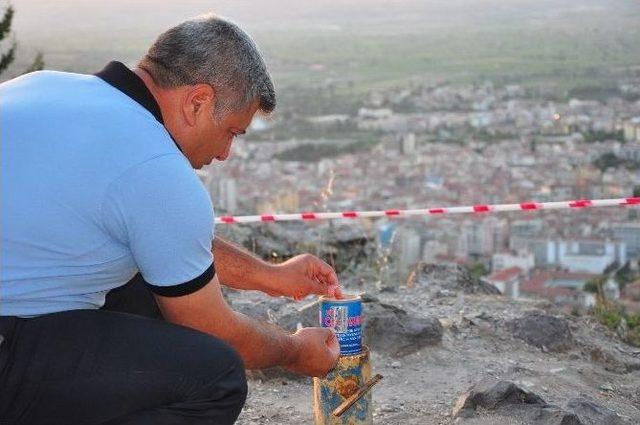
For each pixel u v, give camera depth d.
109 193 2.74
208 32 2.94
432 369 4.70
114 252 2.82
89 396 2.82
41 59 8.78
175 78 2.93
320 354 3.38
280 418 4.12
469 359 4.85
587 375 4.86
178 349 2.88
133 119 2.81
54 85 2.89
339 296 3.71
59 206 2.72
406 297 6.10
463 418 3.97
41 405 2.81
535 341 5.18
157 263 2.81
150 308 3.21
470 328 5.28
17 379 2.77
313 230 8.84
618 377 4.95
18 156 2.74
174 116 2.97
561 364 4.95
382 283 6.98
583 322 5.91
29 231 2.72
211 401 2.91
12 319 2.80
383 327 4.89
